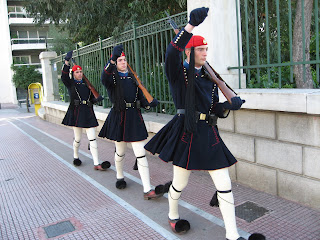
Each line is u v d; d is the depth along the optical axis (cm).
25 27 3466
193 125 241
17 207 391
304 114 319
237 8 420
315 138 313
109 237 302
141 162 388
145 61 613
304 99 300
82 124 513
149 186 388
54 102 1220
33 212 373
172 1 753
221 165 247
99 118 759
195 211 340
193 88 241
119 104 382
